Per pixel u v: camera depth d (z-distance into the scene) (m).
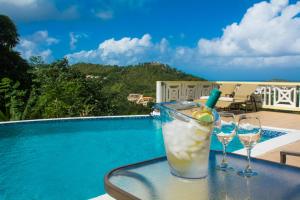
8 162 5.39
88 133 7.75
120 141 6.98
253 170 1.54
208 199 1.19
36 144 6.66
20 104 9.63
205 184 1.34
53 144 6.68
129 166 1.57
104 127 8.42
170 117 1.37
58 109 9.90
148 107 11.23
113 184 1.32
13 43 15.60
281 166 1.61
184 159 1.37
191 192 1.25
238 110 9.16
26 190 4.10
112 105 12.48
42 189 4.14
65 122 8.62
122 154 5.95
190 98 10.02
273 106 9.39
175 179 1.39
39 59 12.75
